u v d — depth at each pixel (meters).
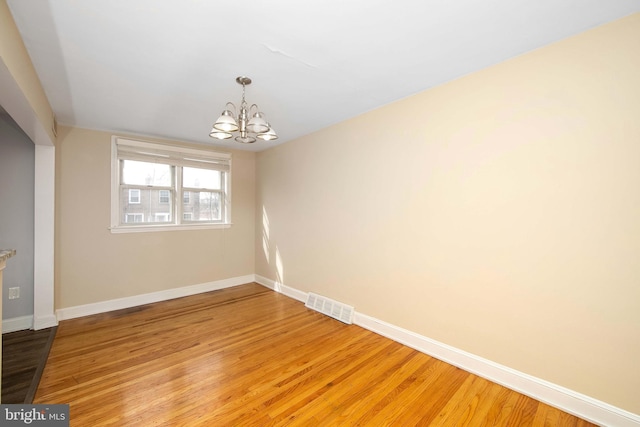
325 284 3.49
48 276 3.00
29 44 1.72
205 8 1.46
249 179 4.77
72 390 1.95
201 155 4.21
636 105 1.55
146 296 3.76
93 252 3.40
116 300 3.54
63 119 3.06
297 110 2.91
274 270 4.38
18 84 1.57
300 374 2.17
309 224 3.72
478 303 2.17
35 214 2.95
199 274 4.23
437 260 2.41
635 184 1.56
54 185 3.05
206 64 2.02
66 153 3.22
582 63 1.71
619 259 1.61
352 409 1.80
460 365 2.26
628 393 1.58
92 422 1.66
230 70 2.10
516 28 1.66
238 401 1.86
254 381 2.08
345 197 3.21
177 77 2.19
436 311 2.42
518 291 1.97
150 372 2.18
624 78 1.58
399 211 2.69
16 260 2.93
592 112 1.68
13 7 1.41
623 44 1.58
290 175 4.03
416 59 1.99
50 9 1.44
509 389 2.00
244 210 4.71
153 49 1.82
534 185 1.89
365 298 3.02
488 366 2.11
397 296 2.71
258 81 2.27
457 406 1.83
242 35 1.70
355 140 3.08
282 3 1.43
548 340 1.85
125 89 2.38
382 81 2.30
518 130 1.96
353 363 2.32
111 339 2.72
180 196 4.06
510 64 1.99
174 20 1.55
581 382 1.73
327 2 1.44
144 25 1.59
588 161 1.70
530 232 1.92
